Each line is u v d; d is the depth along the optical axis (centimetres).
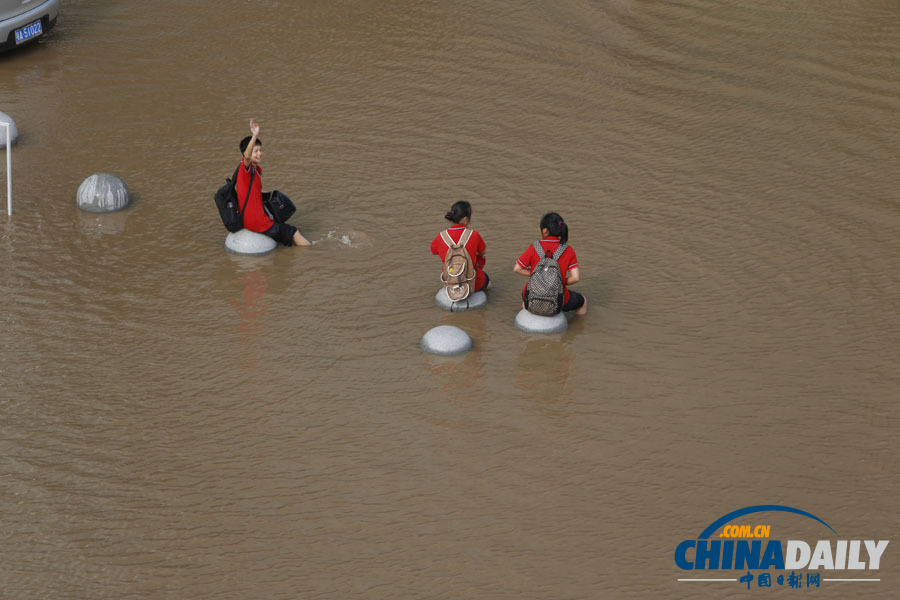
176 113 3195
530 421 1798
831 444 1731
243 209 2389
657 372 1947
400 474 1658
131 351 2002
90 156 2898
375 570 1449
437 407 1839
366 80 3481
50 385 1881
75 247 2414
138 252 2405
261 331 2083
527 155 2953
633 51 3766
